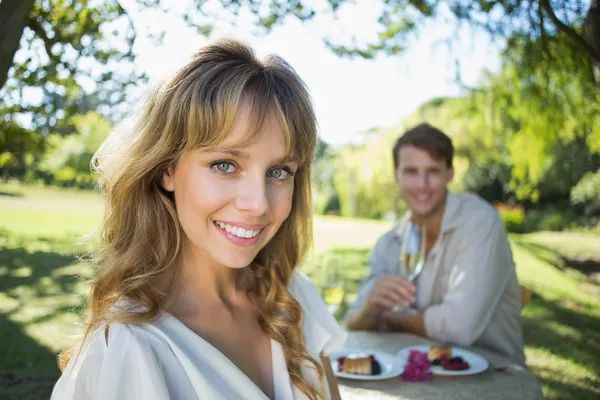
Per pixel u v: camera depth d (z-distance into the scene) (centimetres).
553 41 385
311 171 131
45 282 482
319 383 123
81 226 904
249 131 95
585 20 356
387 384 182
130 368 87
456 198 259
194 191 98
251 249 102
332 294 279
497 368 198
